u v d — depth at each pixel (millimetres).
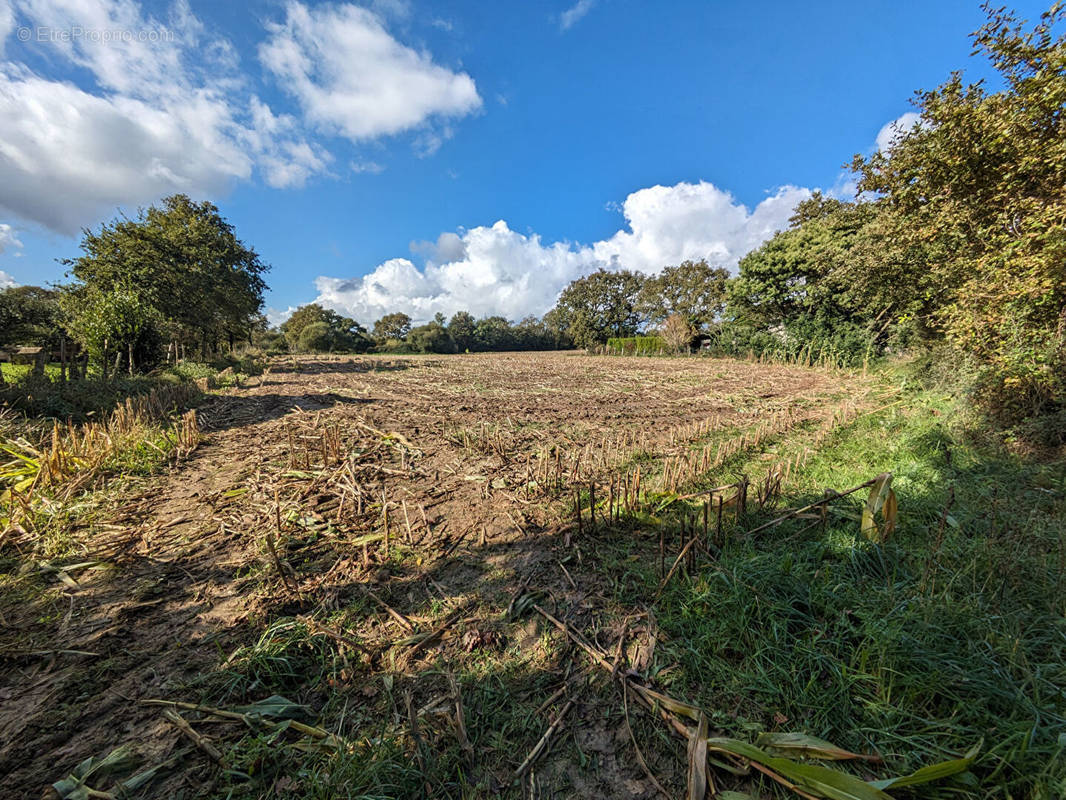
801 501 4801
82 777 1908
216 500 5160
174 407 9984
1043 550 3416
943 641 2557
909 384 12516
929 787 1823
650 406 11609
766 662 2584
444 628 3021
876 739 2104
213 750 2057
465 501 5250
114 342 15234
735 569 3258
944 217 8648
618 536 4277
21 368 14508
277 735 2141
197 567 3746
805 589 3053
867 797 1701
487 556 3994
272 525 4445
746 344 28922
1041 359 6051
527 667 2688
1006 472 5238
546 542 4223
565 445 7711
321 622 3055
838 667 2445
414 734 2129
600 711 2385
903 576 3275
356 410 10945
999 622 2676
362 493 5344
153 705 2338
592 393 14172
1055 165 6738
